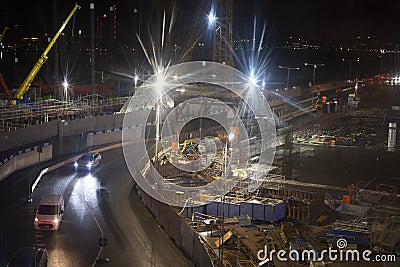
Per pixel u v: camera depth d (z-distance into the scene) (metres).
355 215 28.67
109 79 84.62
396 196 33.34
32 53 92.62
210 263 19.44
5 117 44.38
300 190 33.88
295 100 76.62
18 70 83.50
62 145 42.41
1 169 33.41
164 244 24.50
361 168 43.09
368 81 108.56
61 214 26.83
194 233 22.25
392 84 100.56
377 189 36.03
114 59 100.31
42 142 41.38
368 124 65.19
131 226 26.92
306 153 48.03
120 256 22.72
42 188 33.22
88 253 22.91
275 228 25.88
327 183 37.75
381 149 50.50
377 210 29.86
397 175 41.19
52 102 54.00
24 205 29.19
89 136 45.88
